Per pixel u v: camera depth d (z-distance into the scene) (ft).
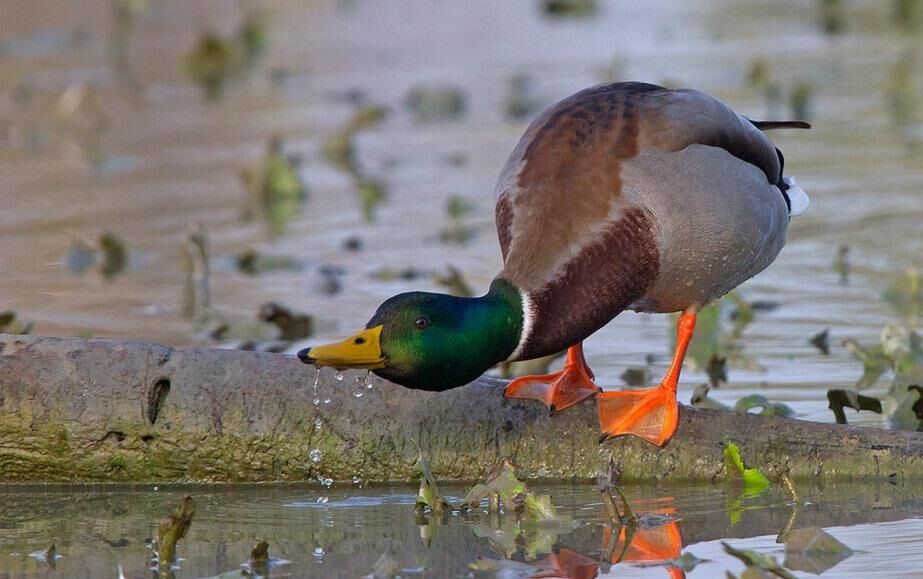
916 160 59.26
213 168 61.87
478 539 28.53
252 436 31.91
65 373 31.91
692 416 32.37
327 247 51.06
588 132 31.60
